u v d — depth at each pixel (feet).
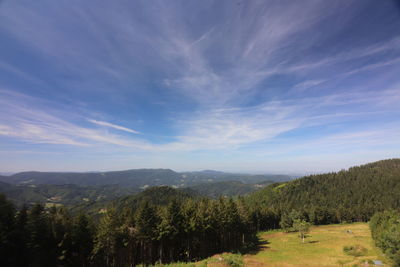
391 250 88.69
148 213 131.95
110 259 127.65
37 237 100.58
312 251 139.95
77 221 116.37
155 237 127.34
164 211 150.51
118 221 129.80
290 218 285.23
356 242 160.97
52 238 105.09
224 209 170.19
